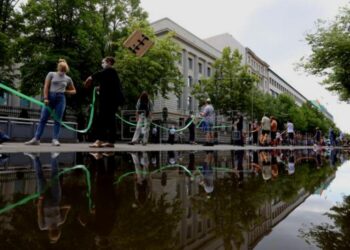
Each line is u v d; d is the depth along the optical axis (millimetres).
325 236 996
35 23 21438
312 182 2596
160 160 5051
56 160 4332
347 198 1784
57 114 7539
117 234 1009
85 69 22062
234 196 1800
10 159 4293
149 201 1615
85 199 1664
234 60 38719
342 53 18688
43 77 20578
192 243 919
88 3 22609
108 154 5883
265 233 1031
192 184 2316
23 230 1049
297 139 34969
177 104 43219
